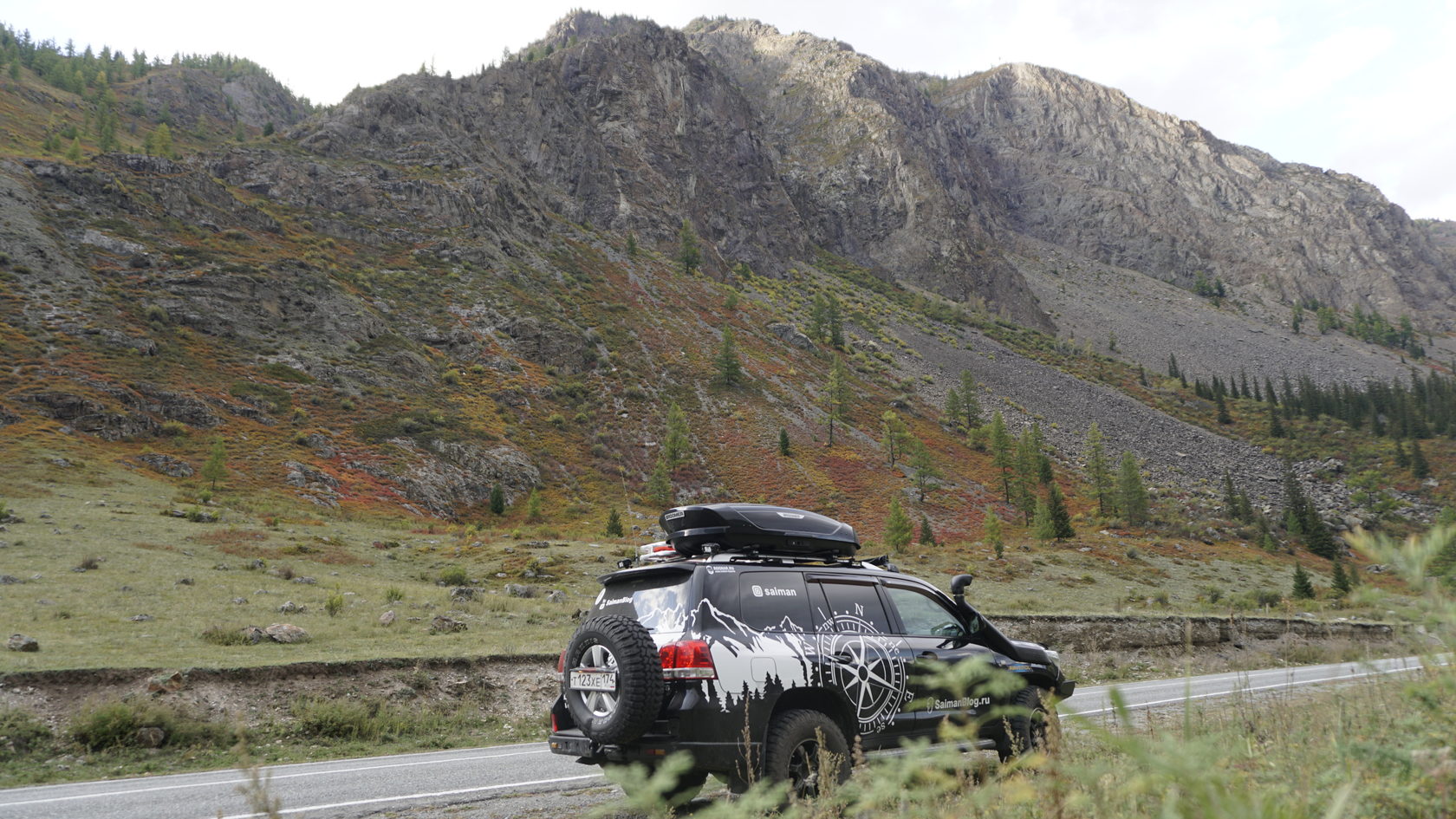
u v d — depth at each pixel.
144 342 77.56
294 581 31.00
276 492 61.84
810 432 115.31
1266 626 23.77
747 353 142.00
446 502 75.44
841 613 6.28
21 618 19.72
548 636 20.80
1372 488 143.50
